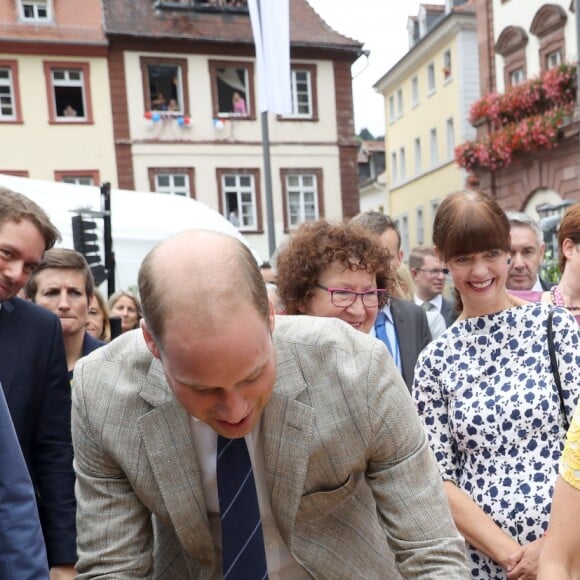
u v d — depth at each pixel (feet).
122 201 24.98
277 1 31.91
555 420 5.87
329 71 61.98
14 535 4.39
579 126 45.21
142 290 3.39
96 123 56.65
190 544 4.37
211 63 59.57
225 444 4.18
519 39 55.42
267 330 3.44
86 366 4.49
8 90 55.16
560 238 7.93
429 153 80.69
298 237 7.11
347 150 62.44
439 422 6.40
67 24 56.34
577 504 4.02
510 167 53.98
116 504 4.40
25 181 21.81
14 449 4.58
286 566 4.62
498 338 6.27
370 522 4.74
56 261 9.07
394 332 9.61
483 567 5.97
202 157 59.26
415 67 82.79
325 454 4.24
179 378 3.35
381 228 10.14
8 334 6.81
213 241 3.37
